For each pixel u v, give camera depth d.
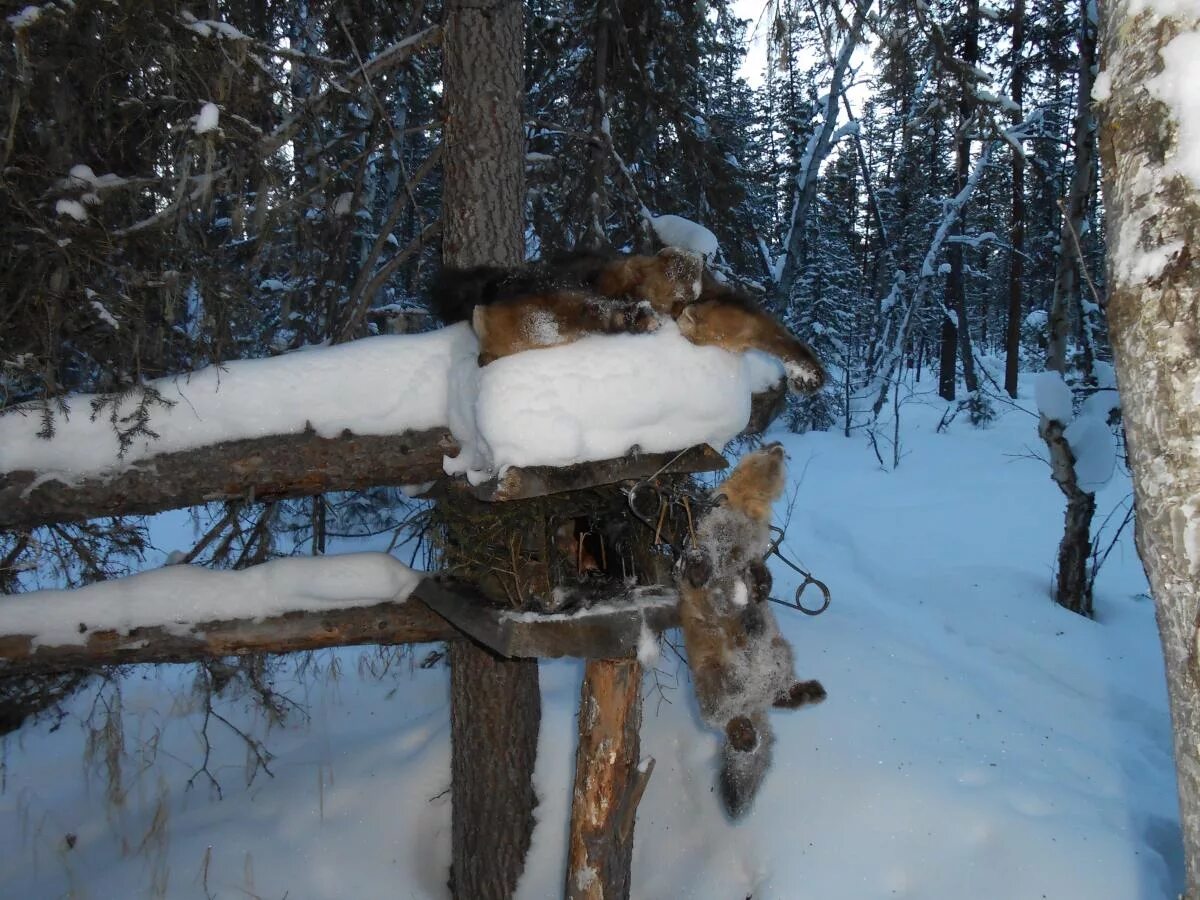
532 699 4.47
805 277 20.44
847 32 4.67
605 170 5.24
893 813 4.01
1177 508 1.58
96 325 3.35
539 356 2.61
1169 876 3.64
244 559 4.03
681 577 2.72
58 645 3.34
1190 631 1.58
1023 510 10.64
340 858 4.51
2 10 3.08
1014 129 9.92
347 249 4.83
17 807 5.04
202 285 3.47
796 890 3.77
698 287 2.76
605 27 5.43
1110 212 1.70
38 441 3.14
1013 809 3.98
